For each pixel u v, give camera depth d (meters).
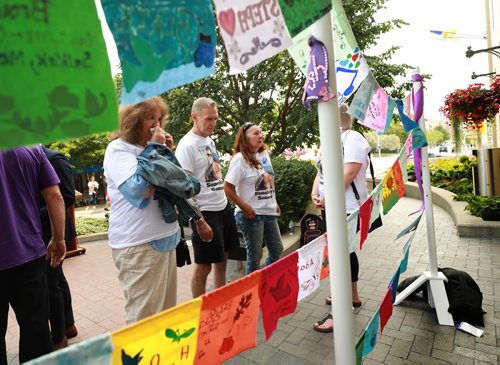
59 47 0.55
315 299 3.34
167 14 0.68
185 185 1.98
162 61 0.68
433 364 2.27
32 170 1.96
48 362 0.61
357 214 1.83
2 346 1.80
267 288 1.16
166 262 2.05
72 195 2.93
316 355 2.46
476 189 6.56
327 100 1.18
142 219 1.96
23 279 1.84
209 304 0.93
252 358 2.45
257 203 3.16
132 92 0.64
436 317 2.83
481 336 2.54
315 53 1.17
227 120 8.92
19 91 0.52
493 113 5.69
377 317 1.77
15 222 1.81
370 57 8.48
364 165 2.74
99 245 6.83
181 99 7.95
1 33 0.50
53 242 2.23
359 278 3.79
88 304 3.79
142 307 1.97
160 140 2.13
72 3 0.56
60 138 0.55
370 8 8.20
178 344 0.86
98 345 0.69
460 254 4.31
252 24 0.83
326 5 0.94
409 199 9.50
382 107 2.11
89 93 0.58
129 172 1.89
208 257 2.79
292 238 5.06
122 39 0.63
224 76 8.27
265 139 9.42
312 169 7.05
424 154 2.90
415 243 4.98
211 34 0.76
